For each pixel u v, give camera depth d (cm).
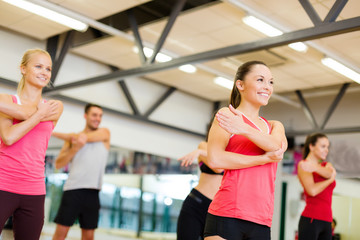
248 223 193
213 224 198
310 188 370
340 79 812
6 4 606
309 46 638
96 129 459
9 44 723
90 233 433
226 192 197
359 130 798
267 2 538
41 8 572
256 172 196
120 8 596
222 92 999
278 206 868
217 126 205
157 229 1109
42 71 254
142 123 936
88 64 847
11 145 240
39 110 244
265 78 206
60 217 421
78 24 614
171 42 716
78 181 427
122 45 753
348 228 729
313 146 395
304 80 834
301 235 379
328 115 847
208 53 558
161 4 591
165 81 961
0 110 237
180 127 1014
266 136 193
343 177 827
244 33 647
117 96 900
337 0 445
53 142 882
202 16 608
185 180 1029
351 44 638
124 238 1048
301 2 469
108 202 1223
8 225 886
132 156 930
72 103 816
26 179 242
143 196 1138
